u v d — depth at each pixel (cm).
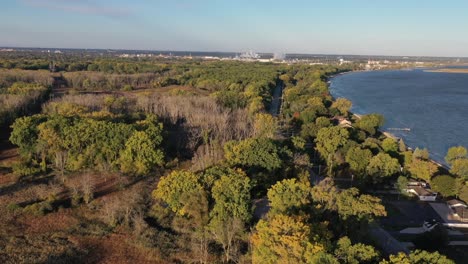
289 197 4959
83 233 5350
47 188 6594
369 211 4784
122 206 5934
